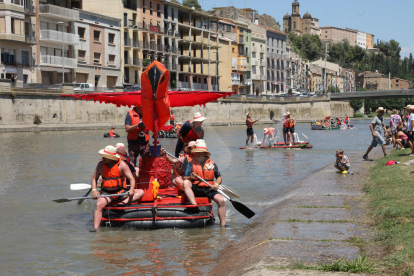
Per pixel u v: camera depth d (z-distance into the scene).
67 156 16.28
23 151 19.05
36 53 54.31
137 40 73.62
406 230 6.08
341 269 4.80
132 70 73.00
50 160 15.55
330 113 113.94
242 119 81.06
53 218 8.88
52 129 44.97
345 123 61.84
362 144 29.48
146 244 7.18
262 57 116.94
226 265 5.76
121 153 8.59
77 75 61.22
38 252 6.75
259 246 6.12
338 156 13.56
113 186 8.49
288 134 26.16
